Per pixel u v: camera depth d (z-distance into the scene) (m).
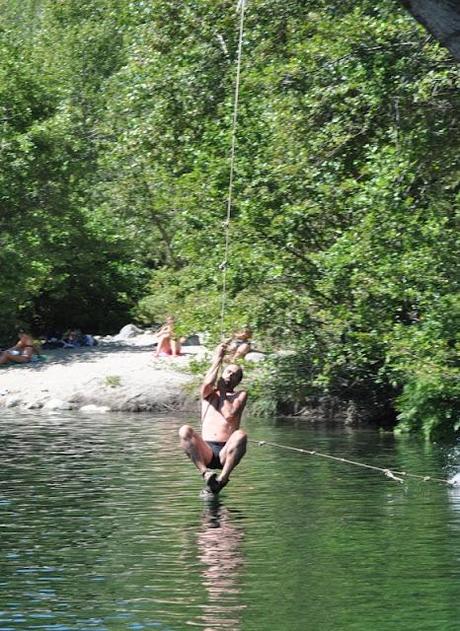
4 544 10.31
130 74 23.41
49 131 31.45
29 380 25.70
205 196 19.78
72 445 17.42
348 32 17.59
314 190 18.83
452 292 17.38
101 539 10.51
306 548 10.13
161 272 29.53
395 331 17.77
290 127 18.81
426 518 11.48
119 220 34.72
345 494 12.95
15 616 8.05
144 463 15.38
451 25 8.45
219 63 21.52
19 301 31.73
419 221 17.62
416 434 19.03
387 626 7.80
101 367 26.61
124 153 23.23
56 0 47.81
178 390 23.86
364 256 17.58
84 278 37.06
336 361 19.91
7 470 14.73
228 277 19.45
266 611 8.15
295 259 19.52
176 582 8.96
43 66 34.72
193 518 11.52
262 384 21.73
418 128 17.58
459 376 17.48
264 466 15.20
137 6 22.59
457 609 8.19
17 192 31.78
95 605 8.32
